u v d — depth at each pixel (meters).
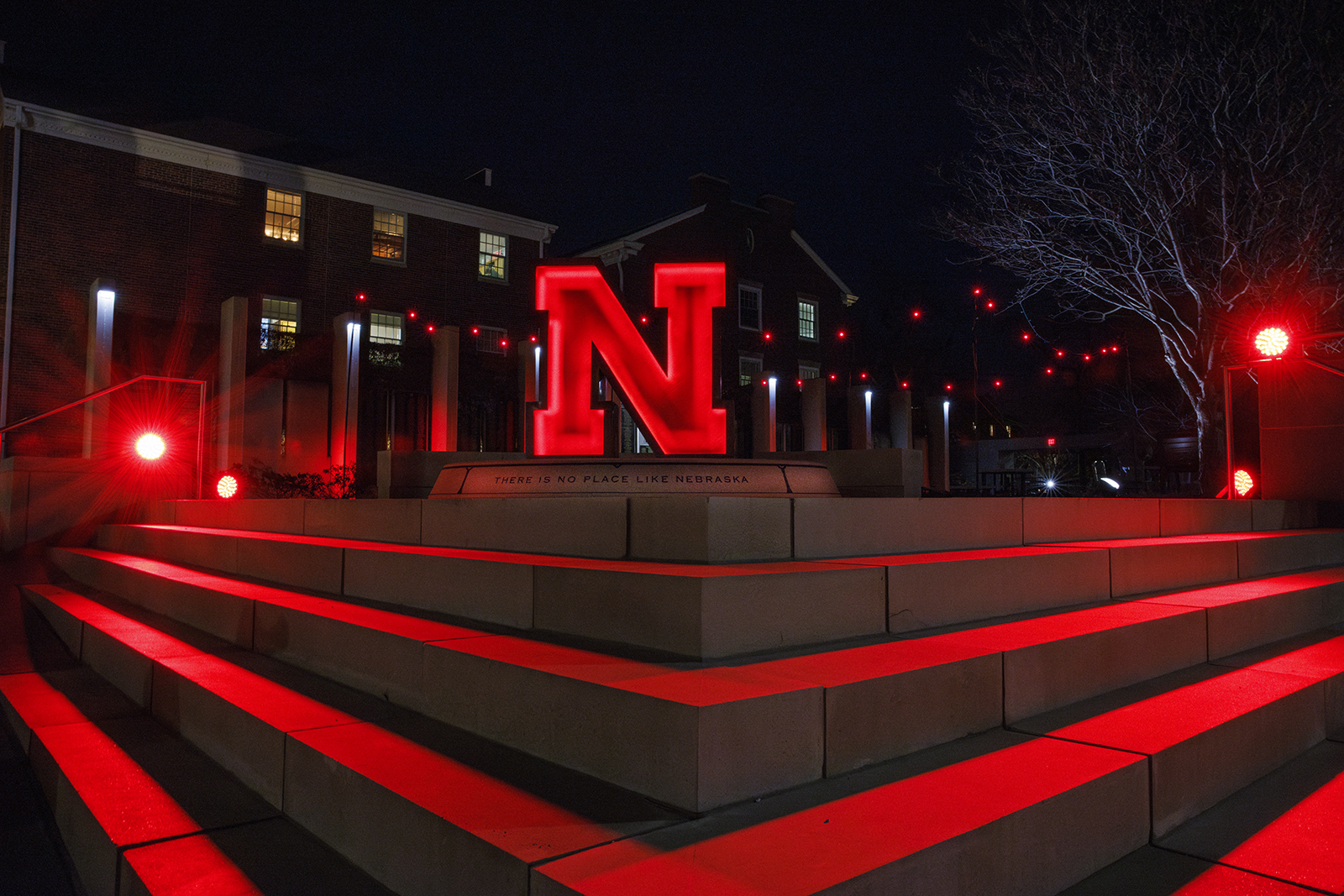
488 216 23.39
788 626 3.25
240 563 6.26
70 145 17.36
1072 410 29.66
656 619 3.14
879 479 10.30
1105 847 2.54
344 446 16.05
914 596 3.74
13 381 16.28
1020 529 5.46
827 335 30.67
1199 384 15.27
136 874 2.56
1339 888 2.39
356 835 2.62
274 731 3.16
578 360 7.09
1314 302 13.94
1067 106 15.64
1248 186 14.16
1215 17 14.04
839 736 2.59
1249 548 6.41
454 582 4.14
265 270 19.67
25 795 3.93
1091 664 3.64
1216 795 3.11
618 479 6.33
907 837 2.05
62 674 5.55
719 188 27.66
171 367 17.69
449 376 16.59
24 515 10.43
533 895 1.87
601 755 2.54
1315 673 4.14
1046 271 16.52
